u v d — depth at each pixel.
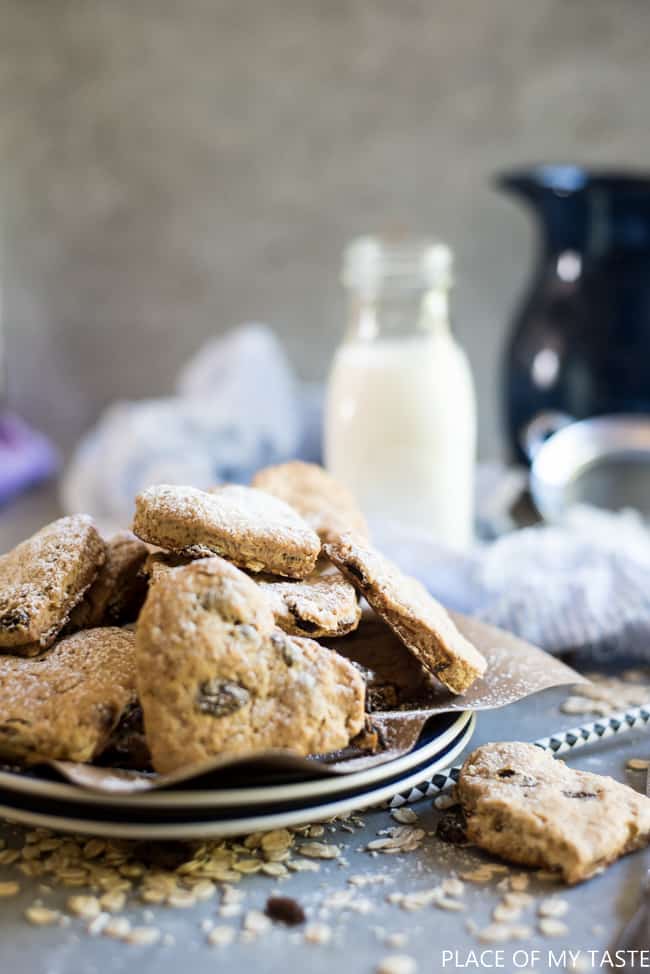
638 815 0.38
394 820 0.40
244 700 0.37
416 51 0.89
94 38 0.90
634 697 0.48
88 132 0.92
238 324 0.95
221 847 0.38
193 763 0.36
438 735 0.40
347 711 0.38
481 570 0.53
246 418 0.76
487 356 0.94
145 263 0.94
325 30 0.89
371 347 0.61
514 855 0.38
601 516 0.63
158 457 0.71
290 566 0.41
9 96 0.91
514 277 0.92
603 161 0.89
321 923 0.36
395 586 0.41
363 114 0.90
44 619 0.40
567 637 0.50
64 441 0.97
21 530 0.71
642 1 0.86
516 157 0.90
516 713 0.46
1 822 0.39
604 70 0.88
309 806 0.37
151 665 0.36
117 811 0.36
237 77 0.90
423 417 0.59
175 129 0.92
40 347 0.96
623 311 0.68
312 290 0.94
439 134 0.90
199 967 0.34
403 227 0.92
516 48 0.88
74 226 0.94
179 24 0.90
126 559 0.43
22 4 0.90
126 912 0.36
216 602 0.37
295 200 0.92
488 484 0.70
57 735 0.37
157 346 0.96
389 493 0.60
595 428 0.68
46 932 0.35
